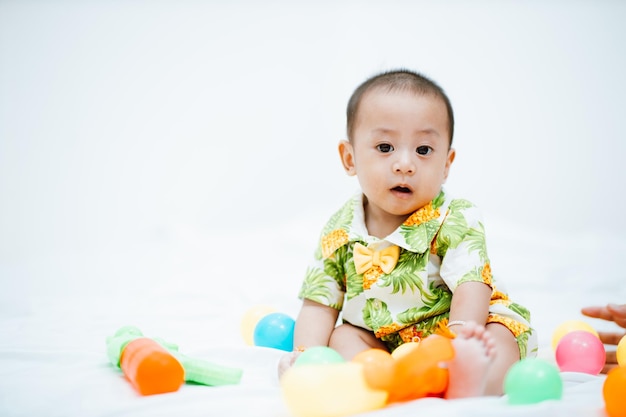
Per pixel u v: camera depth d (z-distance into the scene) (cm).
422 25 371
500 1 363
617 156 355
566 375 124
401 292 143
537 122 363
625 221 355
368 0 377
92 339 159
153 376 111
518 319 138
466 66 367
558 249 287
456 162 369
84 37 371
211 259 296
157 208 386
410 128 144
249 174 395
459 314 132
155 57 382
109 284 253
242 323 164
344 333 148
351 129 155
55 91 366
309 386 97
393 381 103
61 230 368
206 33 387
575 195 360
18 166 360
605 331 163
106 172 376
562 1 357
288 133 392
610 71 354
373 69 378
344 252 155
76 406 108
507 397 104
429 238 142
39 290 242
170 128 386
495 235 304
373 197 148
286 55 389
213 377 120
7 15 359
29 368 130
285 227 346
